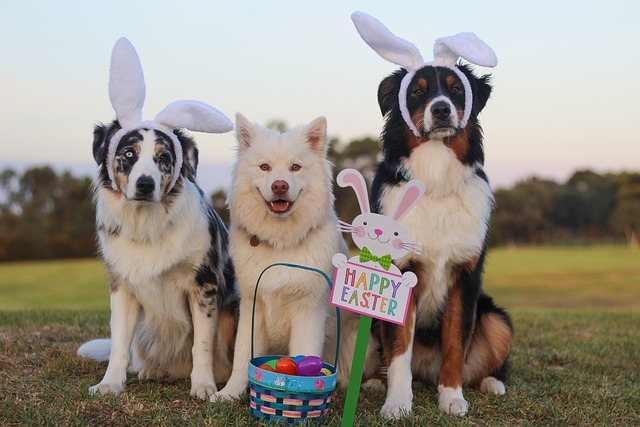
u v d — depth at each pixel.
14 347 4.99
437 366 4.46
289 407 3.29
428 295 4.08
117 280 4.05
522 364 5.25
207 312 4.10
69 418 3.29
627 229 53.41
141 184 3.70
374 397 4.15
